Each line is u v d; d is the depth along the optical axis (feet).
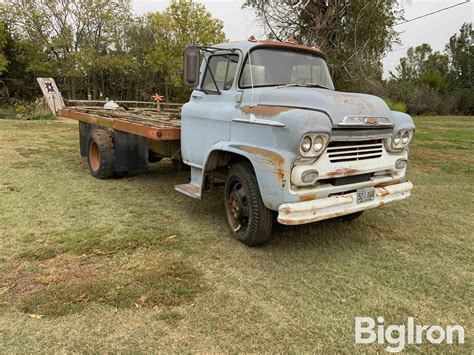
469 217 17.90
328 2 37.70
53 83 62.90
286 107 12.28
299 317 9.76
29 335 8.75
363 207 12.81
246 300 10.40
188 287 10.89
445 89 138.82
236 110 13.43
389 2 40.32
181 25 105.50
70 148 32.53
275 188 11.65
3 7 100.42
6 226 14.75
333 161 12.12
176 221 16.06
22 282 10.84
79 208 17.24
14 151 30.09
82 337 8.75
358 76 40.01
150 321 9.36
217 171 15.48
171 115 23.88
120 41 112.78
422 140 47.42
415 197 21.04
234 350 8.50
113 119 21.26
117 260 12.33
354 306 10.34
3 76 98.12
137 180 22.70
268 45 14.84
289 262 12.71
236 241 14.17
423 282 11.70
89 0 106.93
